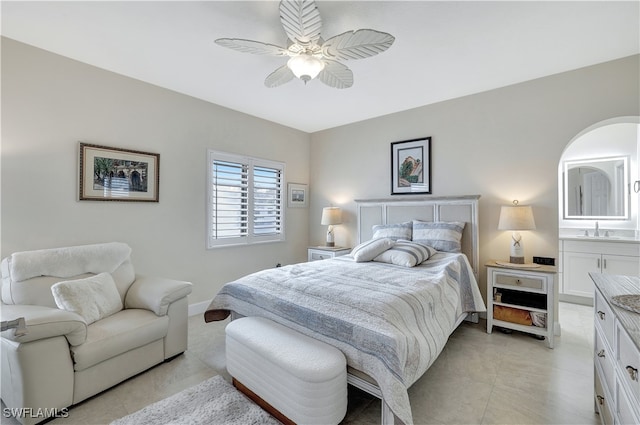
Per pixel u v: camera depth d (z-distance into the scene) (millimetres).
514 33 2189
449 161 3523
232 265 3855
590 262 3691
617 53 2512
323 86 3137
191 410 1761
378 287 2084
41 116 2418
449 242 3158
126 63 2654
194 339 2777
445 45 2348
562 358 2391
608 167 4113
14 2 1847
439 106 3594
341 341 1664
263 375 1706
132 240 2949
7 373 1652
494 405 1809
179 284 2457
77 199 2602
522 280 2732
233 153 3840
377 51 1979
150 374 2178
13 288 2045
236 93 3326
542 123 2963
